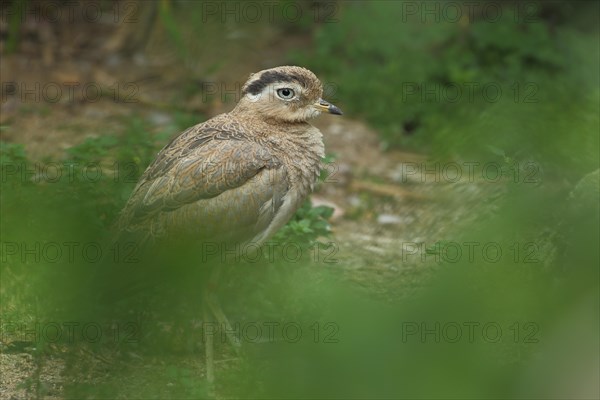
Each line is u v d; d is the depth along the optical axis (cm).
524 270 661
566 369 606
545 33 2061
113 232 1097
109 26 2184
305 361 596
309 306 806
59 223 824
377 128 1930
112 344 1073
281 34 2198
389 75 1998
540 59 2003
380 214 1630
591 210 890
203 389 997
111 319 983
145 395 995
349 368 576
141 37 2130
